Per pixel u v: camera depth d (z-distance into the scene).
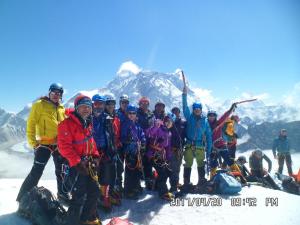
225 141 6.84
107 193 4.39
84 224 3.62
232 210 4.55
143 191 5.31
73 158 3.38
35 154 4.17
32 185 4.15
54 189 5.33
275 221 4.23
